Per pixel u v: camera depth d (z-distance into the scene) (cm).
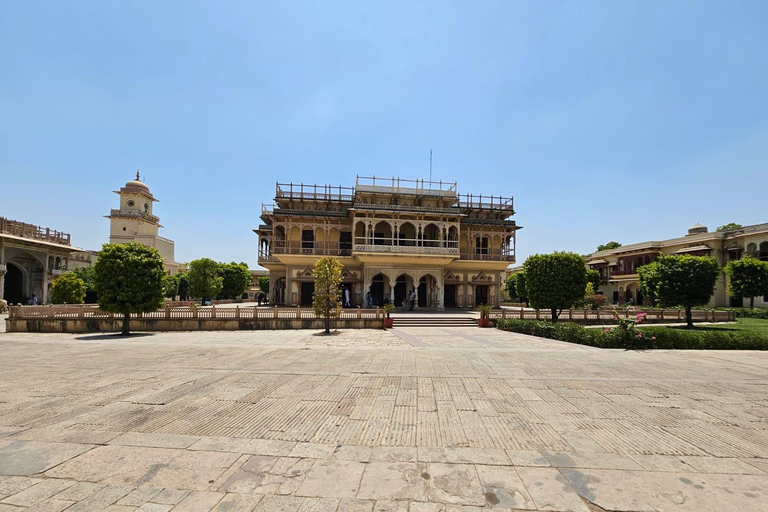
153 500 336
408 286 3681
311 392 717
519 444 469
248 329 2120
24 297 3834
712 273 2067
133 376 858
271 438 486
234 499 338
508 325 2109
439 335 1850
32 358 1132
